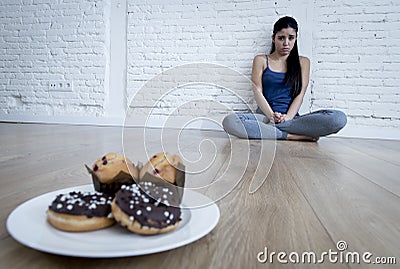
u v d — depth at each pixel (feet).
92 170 1.33
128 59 10.84
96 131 8.35
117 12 10.80
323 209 1.92
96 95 11.17
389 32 9.16
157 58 10.68
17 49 11.60
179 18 10.44
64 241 1.02
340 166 3.83
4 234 1.33
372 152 5.66
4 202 1.85
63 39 11.23
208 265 1.13
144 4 10.59
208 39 10.33
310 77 9.67
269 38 9.92
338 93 9.59
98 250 0.97
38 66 11.51
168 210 1.15
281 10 9.76
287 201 2.08
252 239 1.39
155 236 1.09
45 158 3.75
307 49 9.62
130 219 1.07
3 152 4.26
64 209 1.10
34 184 2.35
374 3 9.17
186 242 1.07
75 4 11.01
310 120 7.58
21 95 11.75
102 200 1.19
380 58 9.29
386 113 9.35
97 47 11.01
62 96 11.45
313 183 2.73
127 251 0.97
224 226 1.54
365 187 2.61
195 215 1.29
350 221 1.70
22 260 1.11
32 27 11.41
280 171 3.28
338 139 8.77
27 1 11.32
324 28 9.52
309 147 6.29
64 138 6.45
